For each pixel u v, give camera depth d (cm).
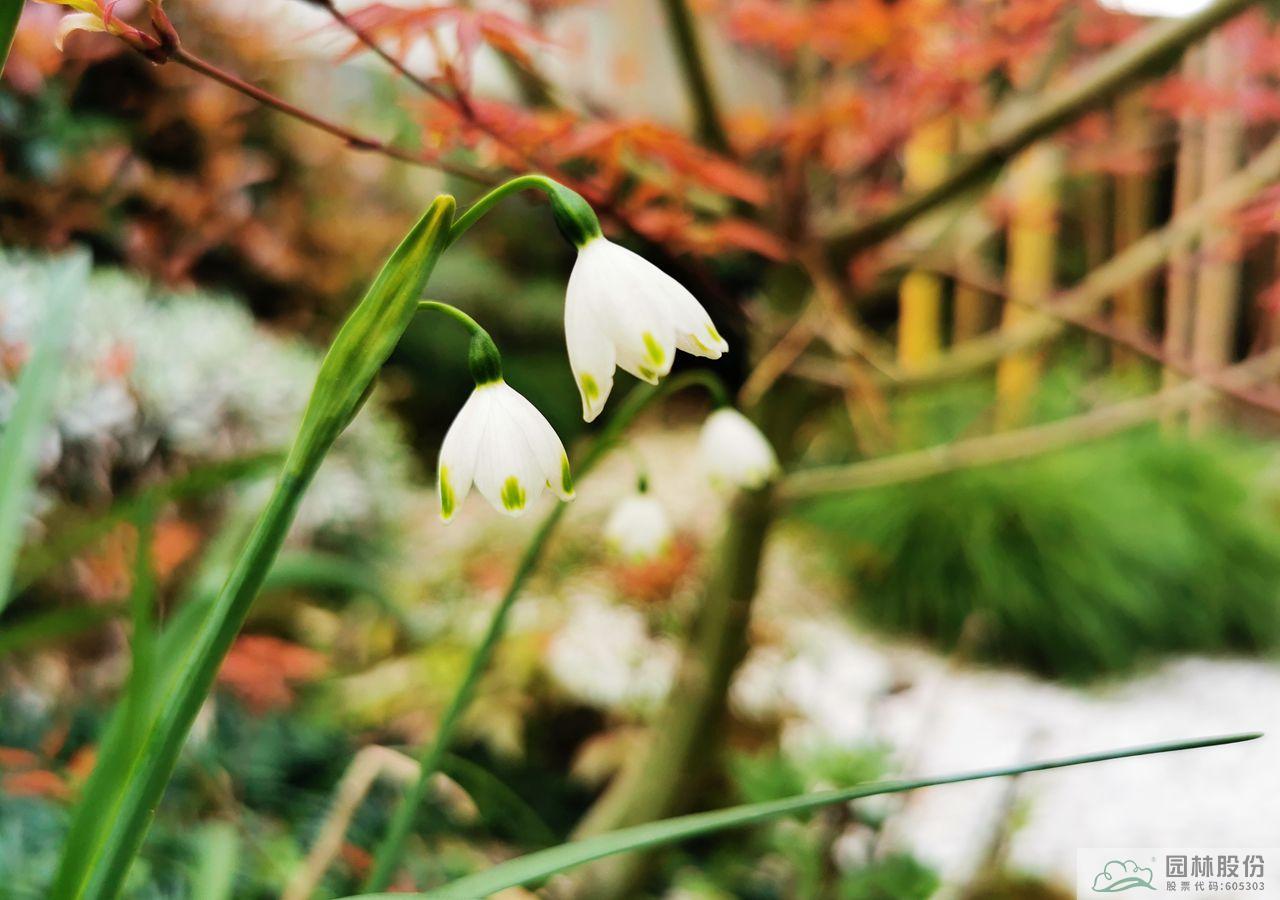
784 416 61
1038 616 131
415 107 41
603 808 67
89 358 66
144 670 30
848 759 57
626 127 40
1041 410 153
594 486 148
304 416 29
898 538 137
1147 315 173
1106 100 51
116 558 59
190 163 94
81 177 81
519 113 41
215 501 71
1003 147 52
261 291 118
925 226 67
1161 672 135
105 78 88
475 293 190
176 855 48
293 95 106
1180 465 149
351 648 87
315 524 81
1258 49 60
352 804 46
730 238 45
